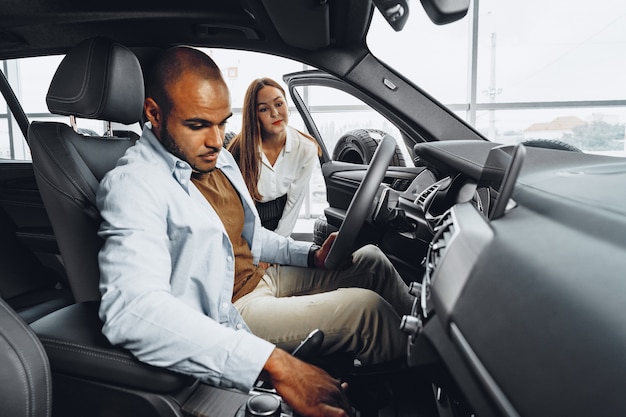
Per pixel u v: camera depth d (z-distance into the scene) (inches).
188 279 30.5
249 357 24.0
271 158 69.1
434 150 31.3
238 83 198.4
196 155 33.0
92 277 34.1
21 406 20.4
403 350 33.6
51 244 60.7
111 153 40.9
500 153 19.6
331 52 53.5
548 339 10.0
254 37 54.5
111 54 35.4
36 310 52.4
